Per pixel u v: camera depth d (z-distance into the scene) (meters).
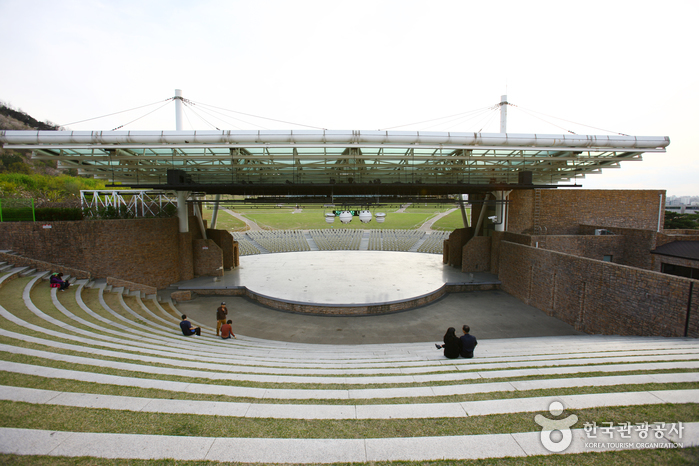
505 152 19.95
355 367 8.30
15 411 4.68
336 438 4.34
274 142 16.56
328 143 16.67
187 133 16.09
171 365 7.43
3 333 8.61
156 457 3.82
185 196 24.70
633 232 20.45
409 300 20.05
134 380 6.12
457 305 20.73
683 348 8.84
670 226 58.97
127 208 23.27
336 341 15.38
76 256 18.16
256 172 24.95
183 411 4.97
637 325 13.04
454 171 25.48
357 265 31.12
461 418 4.86
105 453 3.83
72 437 4.11
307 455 3.96
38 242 17.20
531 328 16.75
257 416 4.91
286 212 98.50
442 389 6.04
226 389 5.97
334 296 20.61
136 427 4.44
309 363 9.05
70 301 14.22
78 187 69.19
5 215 16.98
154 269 22.23
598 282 15.10
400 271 28.20
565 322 17.45
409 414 5.02
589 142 17.36
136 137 15.92
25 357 6.83
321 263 32.31
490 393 5.74
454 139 16.80
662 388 5.57
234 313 19.33
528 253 20.81
